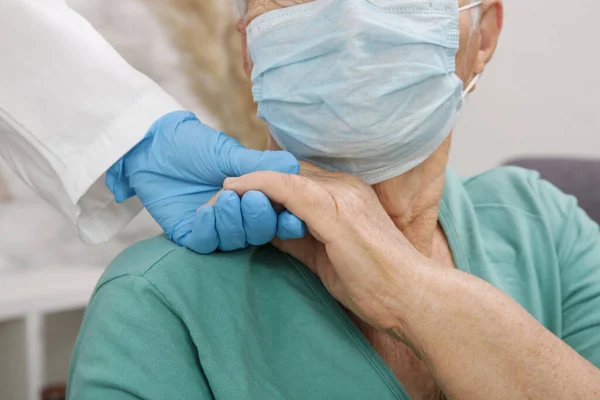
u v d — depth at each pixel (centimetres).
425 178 98
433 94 87
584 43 217
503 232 117
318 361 83
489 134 229
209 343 78
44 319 190
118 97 92
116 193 92
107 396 74
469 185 125
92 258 174
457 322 76
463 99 96
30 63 91
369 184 93
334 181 87
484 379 75
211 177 86
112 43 166
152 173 88
